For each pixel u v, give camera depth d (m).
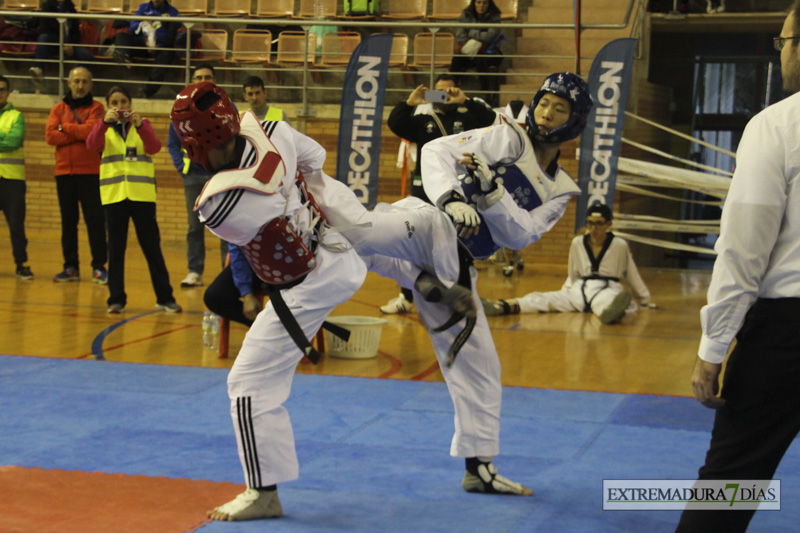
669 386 6.06
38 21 15.56
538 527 3.46
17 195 10.54
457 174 3.65
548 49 14.66
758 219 2.38
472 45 13.62
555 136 3.66
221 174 3.15
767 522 3.55
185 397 5.52
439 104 7.43
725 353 2.47
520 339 7.85
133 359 6.64
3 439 4.53
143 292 9.91
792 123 2.40
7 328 7.74
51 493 3.71
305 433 4.76
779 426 2.45
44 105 15.40
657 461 4.35
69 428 4.77
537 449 4.54
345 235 3.56
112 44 15.29
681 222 13.07
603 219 9.48
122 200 8.33
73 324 7.98
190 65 15.20
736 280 2.41
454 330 3.86
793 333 2.39
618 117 9.58
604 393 5.78
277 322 3.45
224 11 16.17
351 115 9.82
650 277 13.23
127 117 8.18
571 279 9.73
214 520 3.45
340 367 6.57
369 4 15.49
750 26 16.06
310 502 3.71
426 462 4.29
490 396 3.86
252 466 3.46
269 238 3.29
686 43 17.22
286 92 15.37
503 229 3.66
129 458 4.24
